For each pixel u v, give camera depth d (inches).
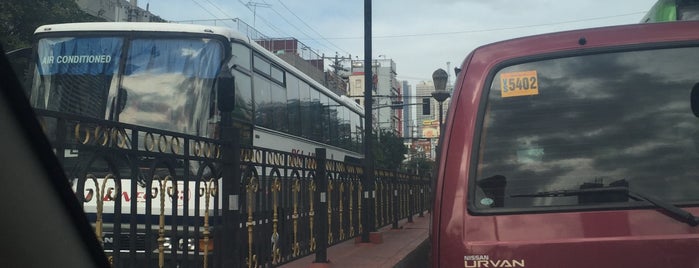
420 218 639.8
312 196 292.0
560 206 108.3
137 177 157.9
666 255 102.0
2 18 538.6
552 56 116.8
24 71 320.5
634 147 109.0
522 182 111.4
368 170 410.9
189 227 199.2
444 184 115.8
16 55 318.0
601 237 104.9
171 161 173.2
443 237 113.0
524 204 110.1
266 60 385.1
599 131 111.0
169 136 171.9
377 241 400.8
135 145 156.3
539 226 107.9
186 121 301.1
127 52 313.7
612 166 108.7
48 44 321.4
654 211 104.8
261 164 230.8
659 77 111.7
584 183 108.9
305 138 466.6
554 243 106.1
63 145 132.0
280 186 251.1
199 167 186.4
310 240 286.7
